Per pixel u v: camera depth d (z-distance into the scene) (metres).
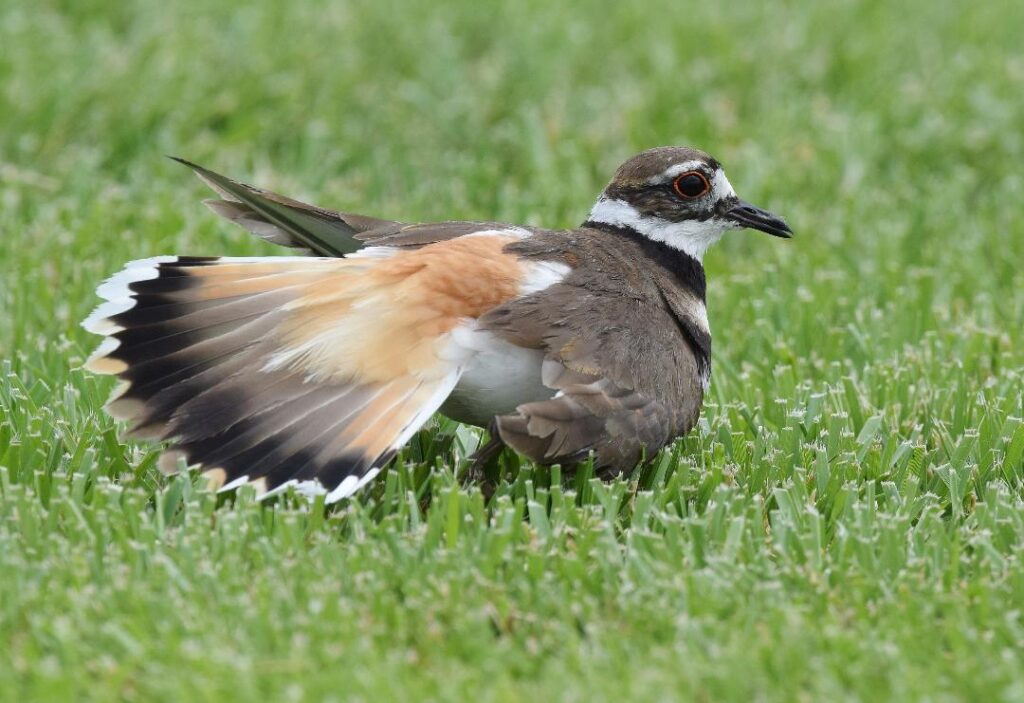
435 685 7.58
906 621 8.29
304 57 18.77
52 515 8.90
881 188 17.09
